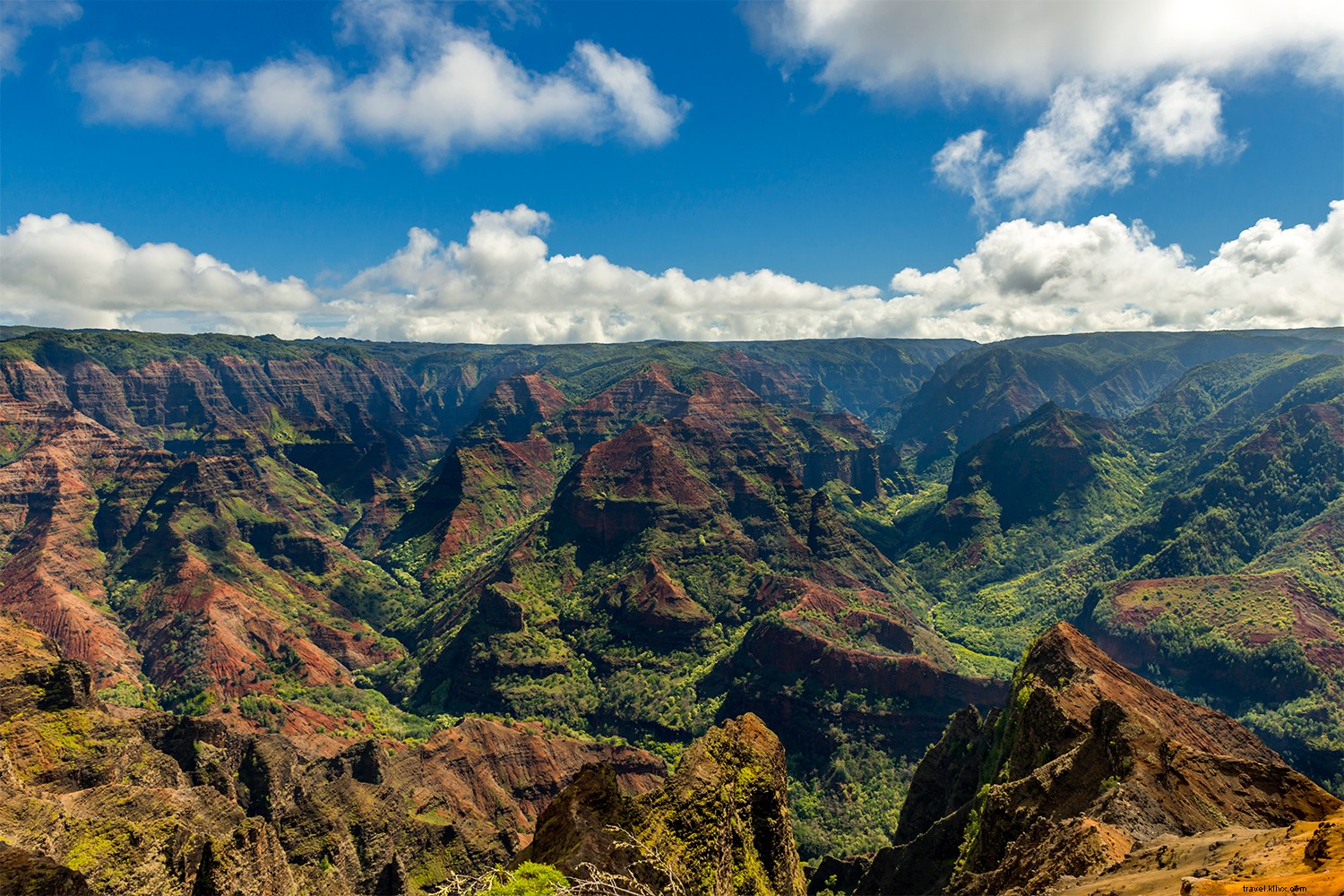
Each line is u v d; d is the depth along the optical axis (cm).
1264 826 5038
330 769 13138
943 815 9969
